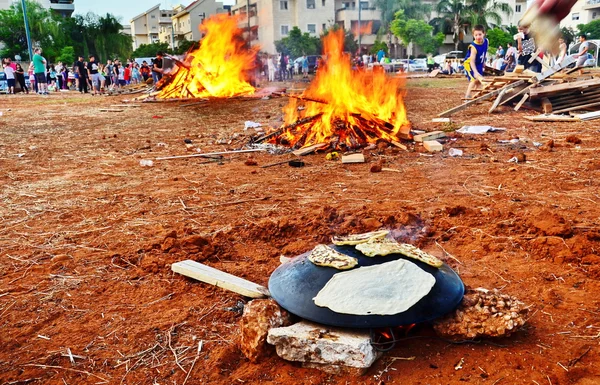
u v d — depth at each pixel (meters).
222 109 17.48
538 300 3.35
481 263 3.98
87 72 30.66
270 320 2.85
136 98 23.09
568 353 2.74
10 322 3.38
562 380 2.51
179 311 3.46
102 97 25.22
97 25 69.31
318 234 4.71
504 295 3.04
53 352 3.01
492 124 11.12
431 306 2.81
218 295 3.68
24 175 7.79
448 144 8.91
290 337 2.70
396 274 2.96
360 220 4.89
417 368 2.66
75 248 4.65
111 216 5.57
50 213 5.74
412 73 44.56
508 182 6.25
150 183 7.02
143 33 114.56
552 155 7.63
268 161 8.20
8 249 4.66
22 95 28.22
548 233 4.36
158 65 27.11
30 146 10.62
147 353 2.98
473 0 59.97
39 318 3.42
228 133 11.47
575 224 4.61
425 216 5.04
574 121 10.96
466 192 5.90
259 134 10.34
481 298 2.98
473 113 13.09
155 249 4.54
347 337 2.68
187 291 3.77
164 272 4.09
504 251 4.17
